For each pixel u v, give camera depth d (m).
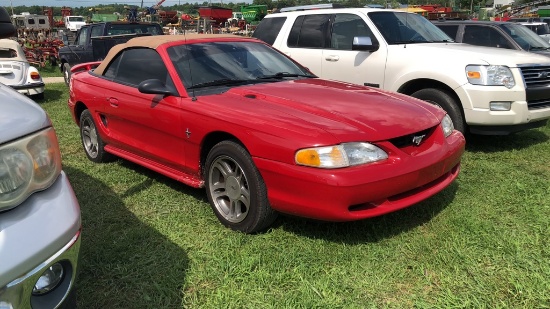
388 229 3.46
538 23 15.55
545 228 3.46
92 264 3.03
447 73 5.33
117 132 4.64
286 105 3.45
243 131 3.21
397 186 3.01
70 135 6.55
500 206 3.90
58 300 1.85
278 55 4.83
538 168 4.99
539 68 5.44
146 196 4.20
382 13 6.31
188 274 2.93
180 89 3.82
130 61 4.55
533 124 5.57
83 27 12.46
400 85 5.75
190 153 3.74
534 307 2.56
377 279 2.85
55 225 1.79
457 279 2.84
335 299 2.65
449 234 3.38
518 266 2.95
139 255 3.14
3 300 1.62
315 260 3.06
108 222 3.67
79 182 4.59
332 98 3.62
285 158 2.99
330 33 6.59
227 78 4.11
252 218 3.30
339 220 2.95
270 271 2.94
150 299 2.69
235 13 43.62
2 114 1.82
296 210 3.05
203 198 4.14
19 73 9.66
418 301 2.62
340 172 2.86
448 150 3.44
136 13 22.42
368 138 2.99
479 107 5.20
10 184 1.71
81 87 5.06
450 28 9.17
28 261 1.67
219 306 2.62
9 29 2.70
